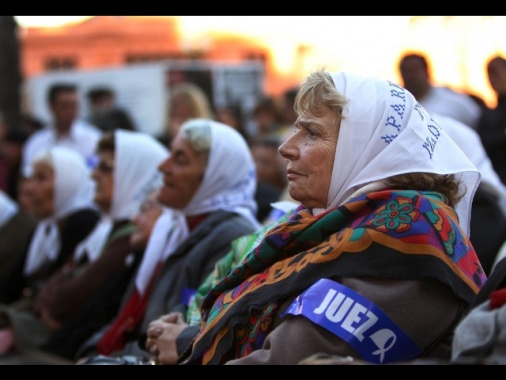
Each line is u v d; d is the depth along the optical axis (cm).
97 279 558
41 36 1930
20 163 972
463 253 317
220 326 329
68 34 1922
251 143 827
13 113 1320
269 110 881
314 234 327
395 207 316
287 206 411
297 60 1573
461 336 270
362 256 310
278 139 729
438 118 541
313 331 304
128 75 1053
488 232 491
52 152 686
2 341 592
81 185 688
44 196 680
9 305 688
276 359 304
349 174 334
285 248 332
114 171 586
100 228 605
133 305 485
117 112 1017
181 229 486
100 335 503
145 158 589
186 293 448
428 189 330
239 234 466
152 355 400
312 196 338
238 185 491
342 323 301
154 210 518
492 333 262
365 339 300
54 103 966
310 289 309
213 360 329
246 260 339
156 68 1043
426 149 331
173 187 486
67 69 1925
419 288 305
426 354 304
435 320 304
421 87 714
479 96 822
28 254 698
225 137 490
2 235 725
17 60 1329
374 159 331
